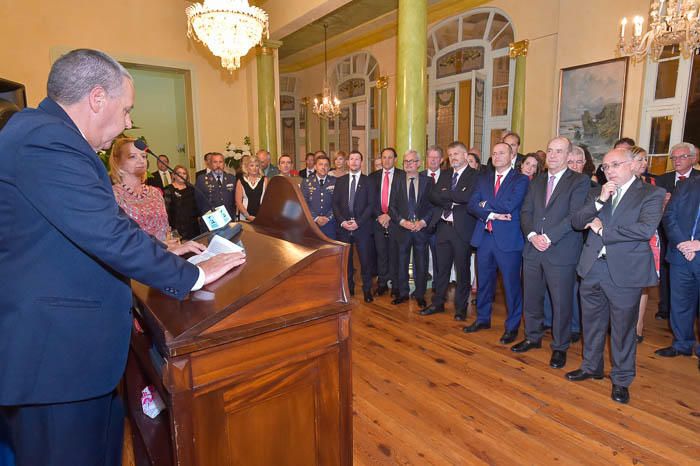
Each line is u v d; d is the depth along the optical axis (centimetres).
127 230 90
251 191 424
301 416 109
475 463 173
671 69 458
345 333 113
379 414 207
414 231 354
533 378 241
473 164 420
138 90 656
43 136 86
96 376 98
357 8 719
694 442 184
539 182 258
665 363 258
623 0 479
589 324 233
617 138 503
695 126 448
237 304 94
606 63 503
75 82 95
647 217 200
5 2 500
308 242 122
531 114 597
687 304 262
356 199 372
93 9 550
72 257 93
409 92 402
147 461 157
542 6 574
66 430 100
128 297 104
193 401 91
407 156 356
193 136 649
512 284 285
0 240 90
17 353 90
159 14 596
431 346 286
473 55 689
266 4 616
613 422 199
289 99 1104
